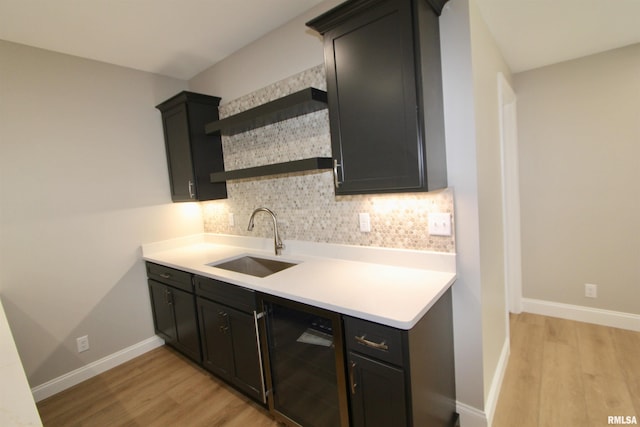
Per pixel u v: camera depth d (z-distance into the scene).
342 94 1.53
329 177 2.02
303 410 1.61
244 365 1.86
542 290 2.84
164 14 1.86
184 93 2.42
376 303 1.29
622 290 2.49
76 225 2.32
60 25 1.89
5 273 2.04
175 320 2.42
